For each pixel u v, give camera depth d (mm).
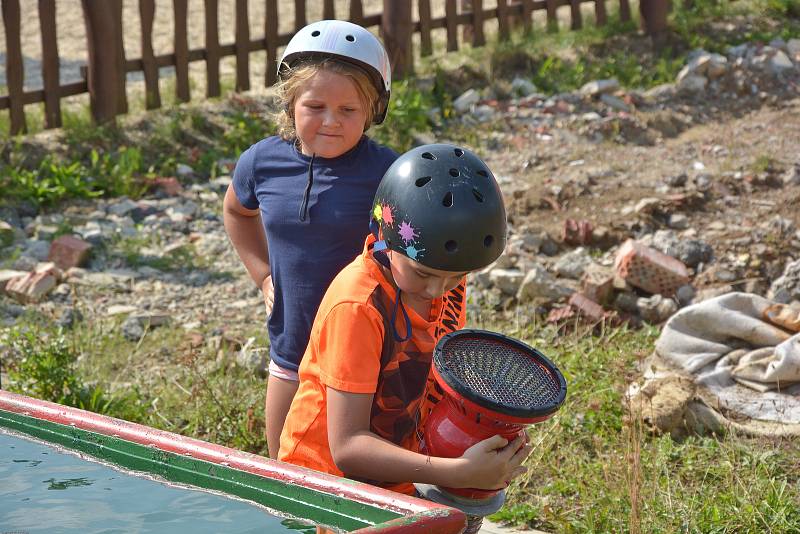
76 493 2389
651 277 6312
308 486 2248
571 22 10922
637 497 3992
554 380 2484
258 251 3631
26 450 2674
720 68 9906
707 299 6117
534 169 8492
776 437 4781
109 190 8227
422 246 2367
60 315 6352
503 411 2324
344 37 3049
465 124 9391
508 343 2582
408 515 2059
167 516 2244
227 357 5711
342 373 2443
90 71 8711
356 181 3150
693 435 4891
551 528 4188
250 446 4832
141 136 8938
